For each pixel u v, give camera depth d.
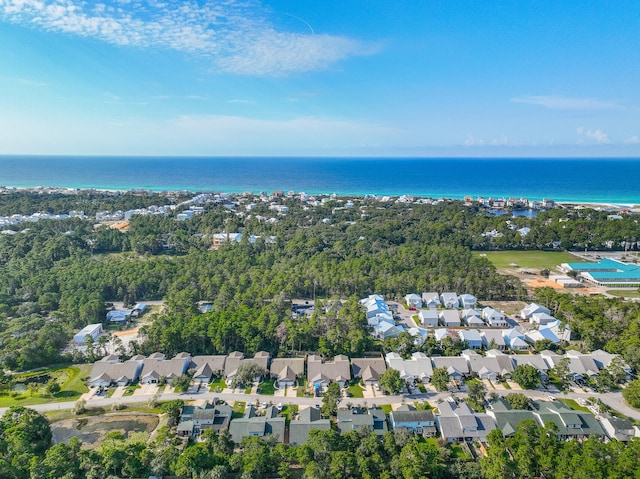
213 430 78.31
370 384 97.50
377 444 71.31
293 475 70.00
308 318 129.62
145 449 71.06
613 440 70.94
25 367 103.38
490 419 80.31
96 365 100.75
